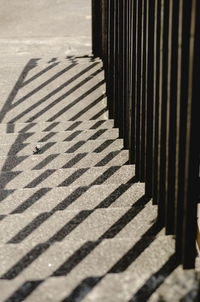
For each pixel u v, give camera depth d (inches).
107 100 211.0
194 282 92.0
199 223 127.0
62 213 125.1
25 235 116.9
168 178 105.1
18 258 102.2
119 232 117.4
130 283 90.8
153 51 118.6
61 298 87.4
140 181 143.6
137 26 128.3
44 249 104.7
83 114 216.1
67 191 141.3
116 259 101.6
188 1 85.9
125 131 169.8
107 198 137.2
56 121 209.5
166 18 99.9
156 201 126.0
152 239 107.5
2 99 231.5
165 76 103.7
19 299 87.2
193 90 85.3
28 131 202.4
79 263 100.6
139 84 133.7
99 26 265.6
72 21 407.8
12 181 152.7
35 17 422.3
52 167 164.9
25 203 136.7
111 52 191.0
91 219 122.5
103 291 89.1
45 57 289.4
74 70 255.6
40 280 91.2
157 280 92.3
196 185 92.2
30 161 168.7
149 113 123.3
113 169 156.2
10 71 259.9
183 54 88.4
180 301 87.0
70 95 231.9
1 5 452.8
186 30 87.1
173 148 102.3
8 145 183.8
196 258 106.7
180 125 92.4
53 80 247.0
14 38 364.5
